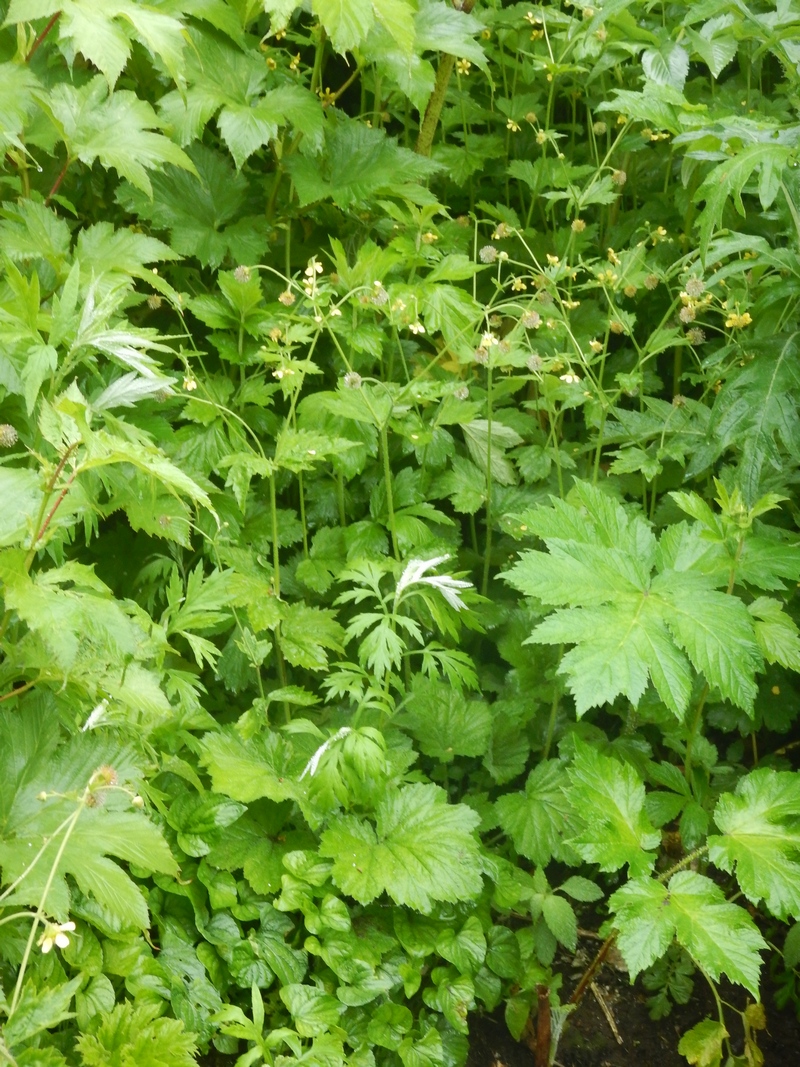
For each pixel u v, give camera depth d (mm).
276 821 2295
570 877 2594
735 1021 2416
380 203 2850
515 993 2314
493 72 3959
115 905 1583
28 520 1478
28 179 2459
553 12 3459
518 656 2701
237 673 2570
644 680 1835
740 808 2018
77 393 1424
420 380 2859
